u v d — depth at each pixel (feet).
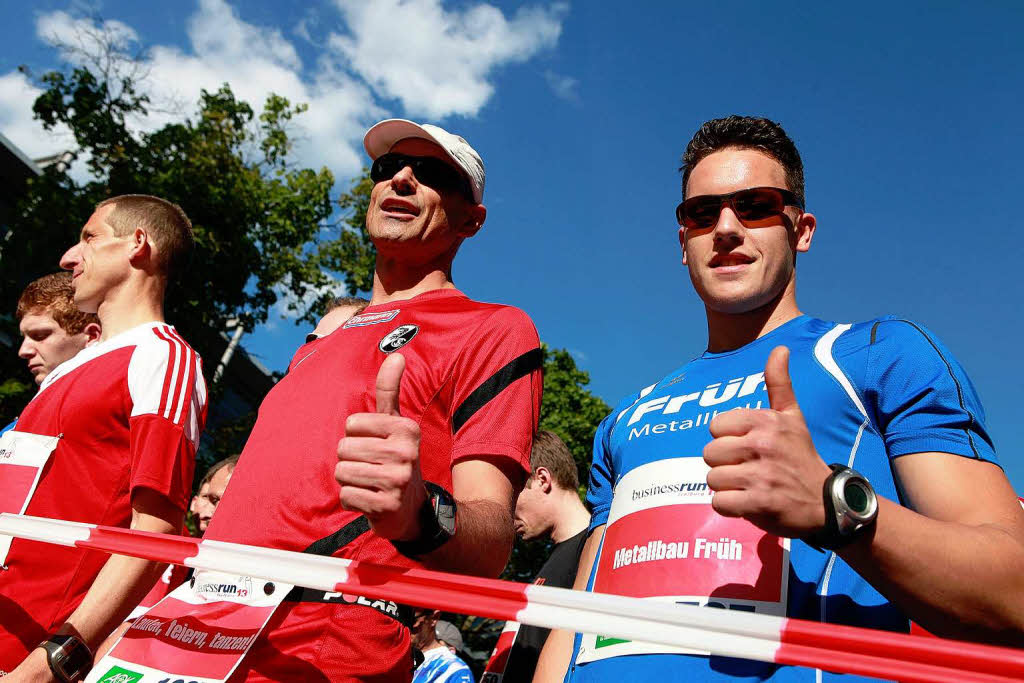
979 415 4.80
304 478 5.73
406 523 4.31
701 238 6.52
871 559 3.89
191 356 8.14
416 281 7.54
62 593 7.30
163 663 5.38
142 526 6.97
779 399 3.93
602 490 6.72
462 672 13.07
